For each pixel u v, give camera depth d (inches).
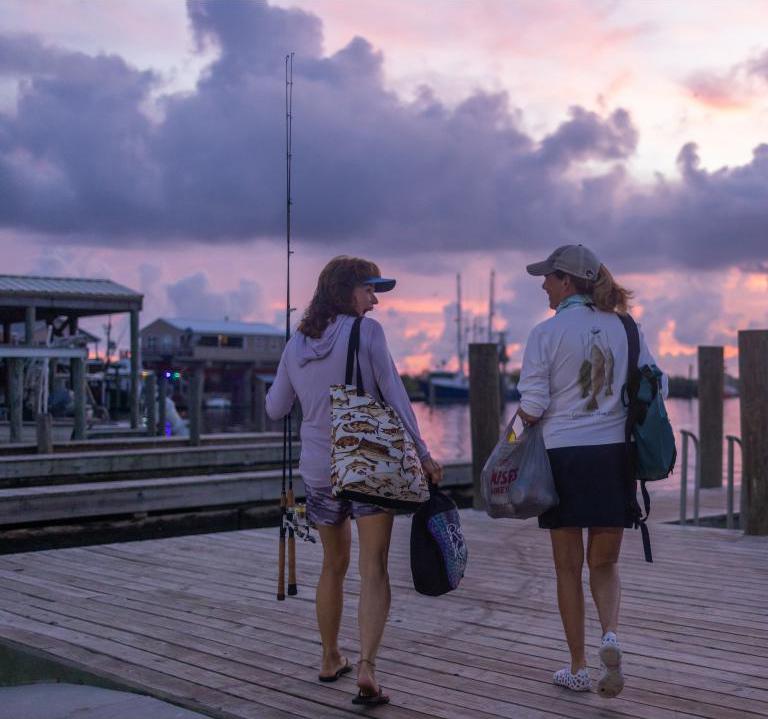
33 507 364.8
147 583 226.4
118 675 151.6
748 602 200.8
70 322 906.7
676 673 151.1
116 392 1513.3
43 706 143.0
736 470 701.3
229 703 138.0
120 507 388.5
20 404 621.9
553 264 138.7
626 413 134.5
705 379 447.5
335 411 133.3
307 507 142.8
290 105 173.8
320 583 147.2
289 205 172.2
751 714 131.9
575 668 142.1
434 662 158.6
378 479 129.2
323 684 146.6
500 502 134.9
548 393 135.0
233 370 3137.3
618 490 133.3
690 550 263.3
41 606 202.2
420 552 136.6
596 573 138.5
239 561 254.8
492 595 210.7
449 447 1606.8
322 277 140.3
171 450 524.4
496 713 132.8
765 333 284.2
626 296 137.6
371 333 135.9
